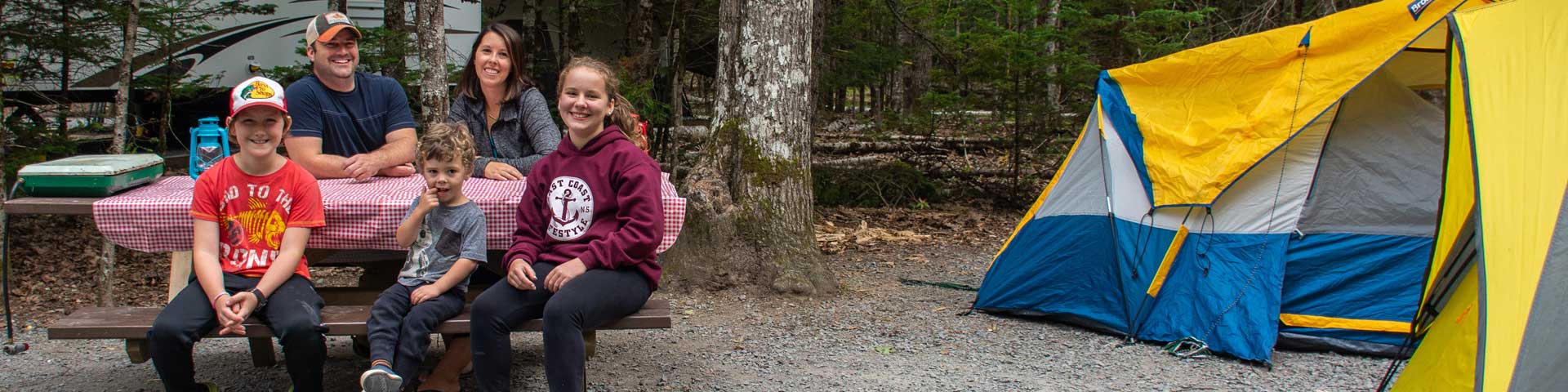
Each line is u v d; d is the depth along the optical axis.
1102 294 5.28
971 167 11.58
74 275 6.58
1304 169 4.80
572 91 3.17
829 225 9.22
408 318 3.16
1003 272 5.68
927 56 15.74
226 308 3.03
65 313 5.54
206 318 3.08
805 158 6.17
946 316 5.61
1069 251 5.41
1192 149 4.98
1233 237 4.87
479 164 4.15
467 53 9.54
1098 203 5.34
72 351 4.54
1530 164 2.83
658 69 11.19
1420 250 4.71
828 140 13.02
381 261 4.20
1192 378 4.35
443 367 3.67
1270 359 4.54
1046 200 5.59
